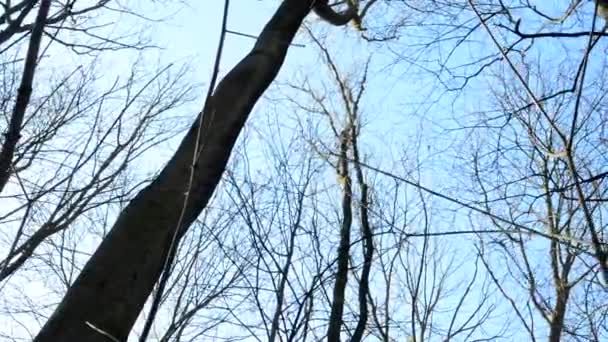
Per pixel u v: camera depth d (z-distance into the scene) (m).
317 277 3.63
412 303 5.56
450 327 5.72
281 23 4.14
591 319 5.26
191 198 3.21
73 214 5.58
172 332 4.91
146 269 2.97
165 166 3.33
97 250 3.00
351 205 5.66
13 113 2.86
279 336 3.38
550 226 4.55
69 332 2.75
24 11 3.75
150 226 3.06
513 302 5.10
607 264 2.85
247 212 4.24
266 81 3.82
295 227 3.98
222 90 3.66
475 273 5.83
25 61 2.83
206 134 3.42
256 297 3.54
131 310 2.88
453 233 3.24
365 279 5.26
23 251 4.80
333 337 4.47
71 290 2.87
